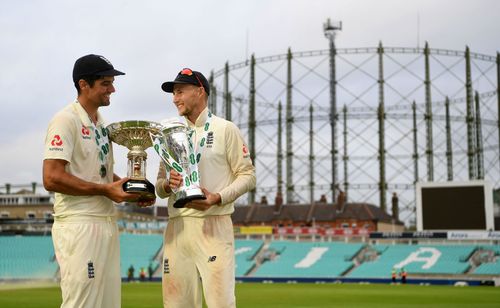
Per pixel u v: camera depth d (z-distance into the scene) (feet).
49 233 251.39
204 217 23.44
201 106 24.36
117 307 21.97
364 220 287.28
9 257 223.71
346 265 222.69
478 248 221.66
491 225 192.24
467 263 211.00
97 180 21.57
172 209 24.13
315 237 256.32
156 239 251.60
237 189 23.40
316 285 183.32
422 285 184.03
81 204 20.86
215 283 23.08
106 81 21.31
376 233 221.25
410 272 211.41
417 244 230.89
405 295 130.21
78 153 21.06
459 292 141.79
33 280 204.44
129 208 305.73
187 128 22.44
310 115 280.51
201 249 23.35
